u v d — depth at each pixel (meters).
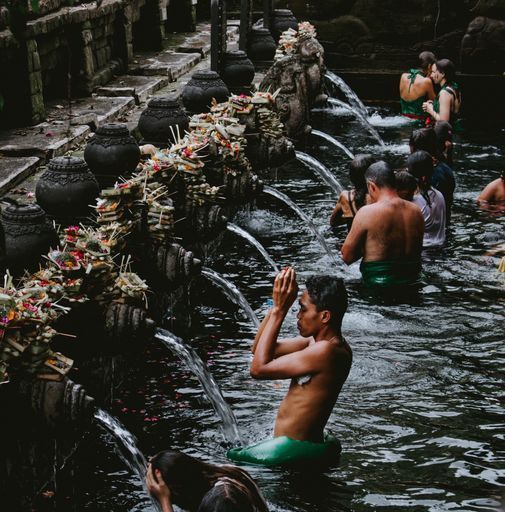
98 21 13.52
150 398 6.18
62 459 5.18
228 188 8.91
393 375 6.45
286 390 6.30
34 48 10.72
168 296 7.20
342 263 8.89
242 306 7.63
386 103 17.95
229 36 19.09
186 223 7.80
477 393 6.20
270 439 5.30
